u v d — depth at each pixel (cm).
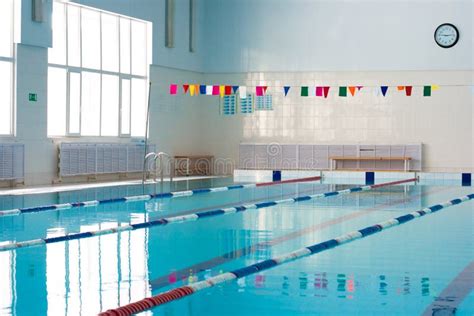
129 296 454
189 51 1748
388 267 560
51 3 1326
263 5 1767
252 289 478
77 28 1451
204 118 1797
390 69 1719
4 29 1267
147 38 1631
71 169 1407
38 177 1343
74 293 461
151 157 1642
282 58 1764
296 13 1755
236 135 1791
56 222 826
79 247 653
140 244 675
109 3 1481
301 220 866
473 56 1678
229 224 830
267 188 1381
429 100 1703
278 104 1767
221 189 1345
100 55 1514
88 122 1491
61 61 1415
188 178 1652
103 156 1491
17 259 586
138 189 1304
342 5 1736
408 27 1708
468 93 1684
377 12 1720
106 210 966
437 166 1703
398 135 1719
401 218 874
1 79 1270
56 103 1411
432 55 1698
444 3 1689
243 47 1780
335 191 1297
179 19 1711
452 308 425
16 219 854
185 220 870
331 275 527
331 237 722
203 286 484
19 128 1288
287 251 635
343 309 424
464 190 1326
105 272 533
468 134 1688
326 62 1745
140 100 1634
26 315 405
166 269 547
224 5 1786
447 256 611
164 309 422
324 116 1748
